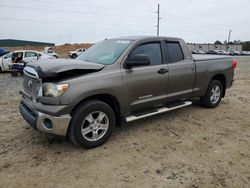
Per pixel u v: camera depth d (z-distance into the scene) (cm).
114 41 479
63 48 6894
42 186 296
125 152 379
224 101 695
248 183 303
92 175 319
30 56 1606
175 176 317
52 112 346
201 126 492
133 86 423
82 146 379
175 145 405
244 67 1969
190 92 537
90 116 381
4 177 313
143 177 315
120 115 423
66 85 350
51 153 376
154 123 505
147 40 458
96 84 375
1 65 1592
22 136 435
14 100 707
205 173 323
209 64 573
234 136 443
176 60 503
